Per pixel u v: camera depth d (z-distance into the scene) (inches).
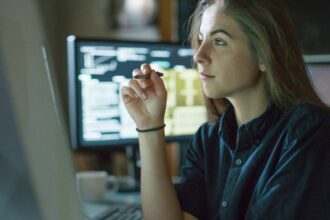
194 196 42.8
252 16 36.3
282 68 37.1
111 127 63.8
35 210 17.8
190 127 69.4
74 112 61.3
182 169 45.8
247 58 37.0
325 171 33.4
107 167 81.9
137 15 113.4
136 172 69.1
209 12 38.0
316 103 38.2
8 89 17.3
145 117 40.8
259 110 38.9
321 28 66.7
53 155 18.1
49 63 19.4
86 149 62.4
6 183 17.9
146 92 40.4
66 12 116.0
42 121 18.1
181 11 83.7
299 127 35.5
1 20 17.5
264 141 37.6
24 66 17.9
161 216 40.6
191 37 42.7
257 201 34.2
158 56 66.6
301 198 32.7
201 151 44.6
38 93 18.2
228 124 41.0
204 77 37.8
